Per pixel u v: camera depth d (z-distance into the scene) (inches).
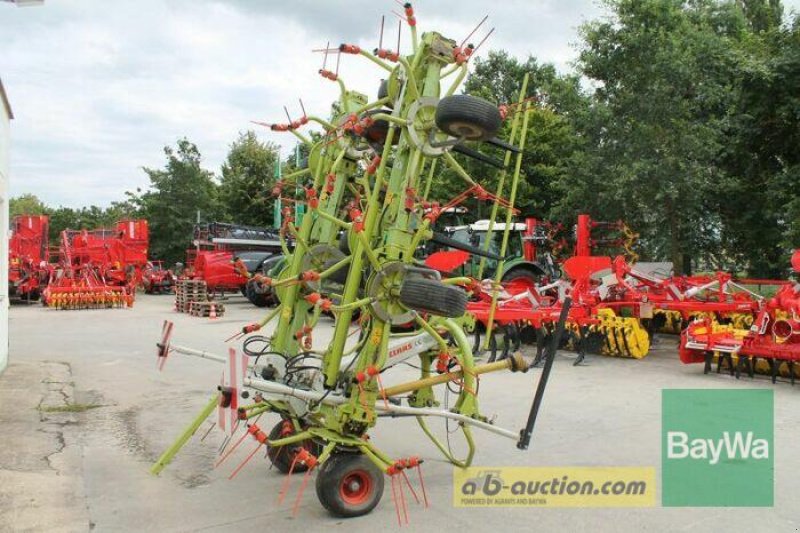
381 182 187.8
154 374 401.1
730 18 773.9
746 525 172.6
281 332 220.5
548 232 697.6
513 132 208.5
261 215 1451.8
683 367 421.7
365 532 168.6
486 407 309.4
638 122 630.5
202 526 172.1
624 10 636.1
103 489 200.2
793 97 618.2
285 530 169.8
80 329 642.2
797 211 588.1
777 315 367.9
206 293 813.2
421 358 224.1
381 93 222.8
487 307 440.5
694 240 708.0
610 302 473.4
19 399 326.0
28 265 974.4
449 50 191.6
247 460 221.3
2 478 207.2
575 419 285.3
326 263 224.5
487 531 169.5
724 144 677.9
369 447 181.5
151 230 1469.0
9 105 382.6
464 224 678.5
